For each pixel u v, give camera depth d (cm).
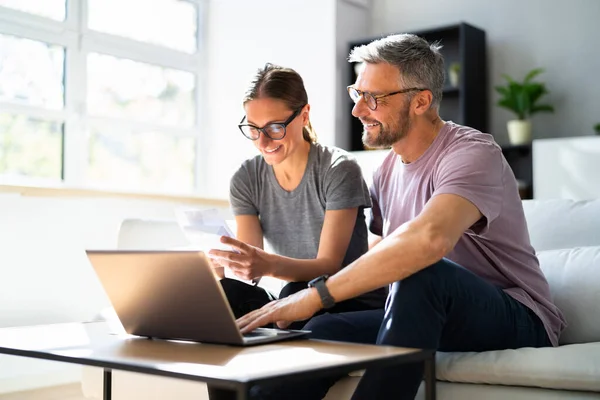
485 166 166
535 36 475
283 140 195
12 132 370
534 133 477
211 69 473
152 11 443
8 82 369
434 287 151
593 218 217
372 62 185
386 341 147
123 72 424
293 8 464
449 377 168
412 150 187
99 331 164
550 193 408
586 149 395
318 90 468
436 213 155
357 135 496
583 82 459
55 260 324
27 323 313
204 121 470
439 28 478
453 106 487
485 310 162
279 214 210
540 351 161
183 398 216
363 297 197
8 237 306
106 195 343
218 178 464
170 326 145
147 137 436
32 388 312
